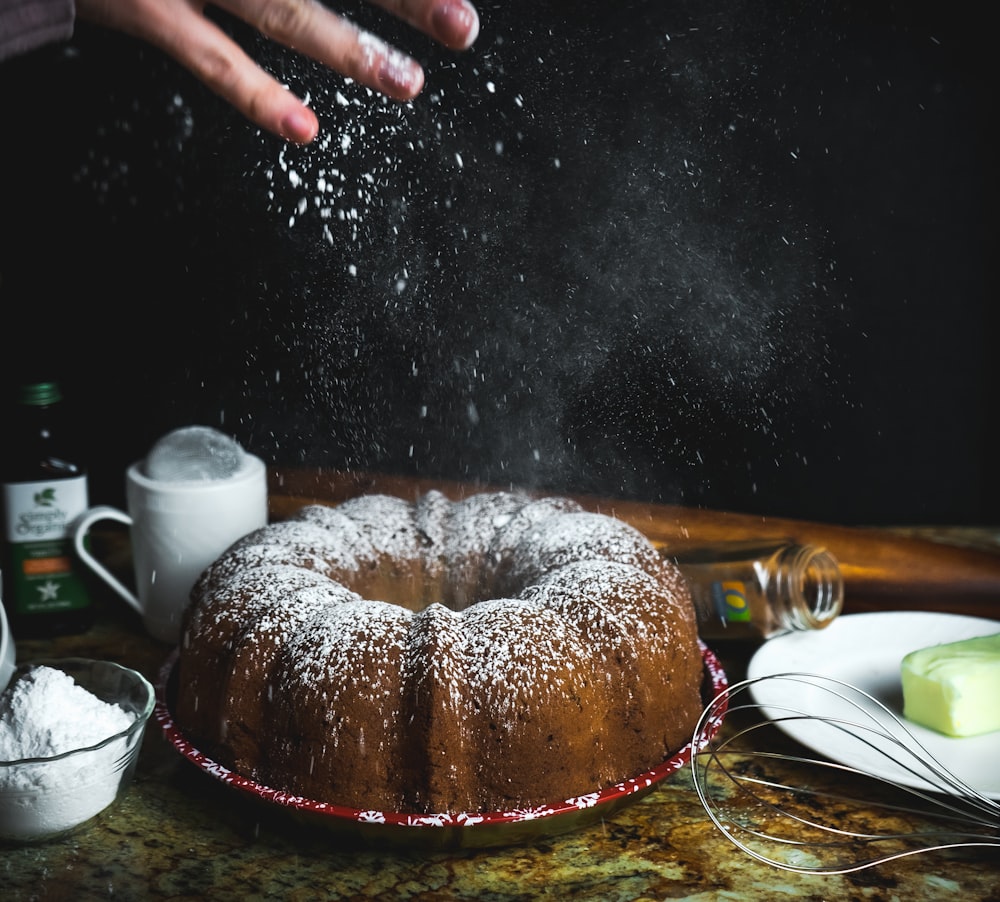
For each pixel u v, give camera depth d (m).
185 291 1.74
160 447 1.36
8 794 0.93
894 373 1.95
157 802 1.05
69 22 0.88
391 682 0.96
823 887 0.91
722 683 1.12
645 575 1.11
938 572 1.44
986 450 2.02
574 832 1.00
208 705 1.04
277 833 1.00
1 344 1.80
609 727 0.99
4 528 1.37
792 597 1.29
